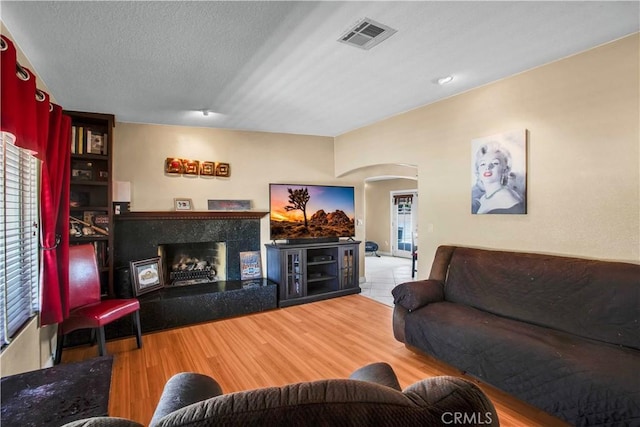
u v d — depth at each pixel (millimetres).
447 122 3525
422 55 2525
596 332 2172
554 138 2688
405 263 8289
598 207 2457
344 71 2795
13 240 2109
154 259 4039
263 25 2055
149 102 3465
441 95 3457
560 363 1921
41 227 2451
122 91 3143
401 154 4090
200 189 4512
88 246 3088
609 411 1706
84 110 3660
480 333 2369
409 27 2117
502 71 2859
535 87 2791
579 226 2559
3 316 1864
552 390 1938
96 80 2873
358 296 4996
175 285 4324
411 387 833
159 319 3617
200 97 3361
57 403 1193
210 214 4316
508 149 2982
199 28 2074
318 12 1928
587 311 2246
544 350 2027
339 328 3662
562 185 2648
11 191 2109
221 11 1891
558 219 2676
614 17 2047
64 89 3068
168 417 667
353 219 5445
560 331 2328
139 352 3062
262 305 4273
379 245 10219
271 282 4535
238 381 2553
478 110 3230
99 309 2844
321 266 5219
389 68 2746
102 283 3695
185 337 3416
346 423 655
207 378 1512
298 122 4434
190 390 1371
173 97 3340
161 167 4309
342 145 5230
